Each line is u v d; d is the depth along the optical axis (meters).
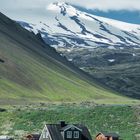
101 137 186.88
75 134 160.75
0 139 175.88
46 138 159.12
